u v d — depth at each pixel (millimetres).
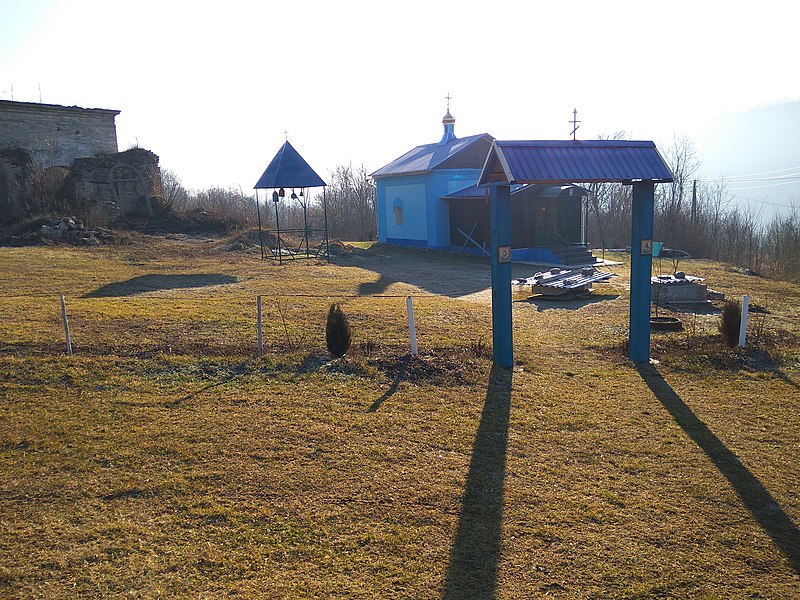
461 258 26391
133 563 5164
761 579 5176
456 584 5004
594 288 18500
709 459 7293
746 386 9719
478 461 7109
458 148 28812
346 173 50969
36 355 9953
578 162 9914
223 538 5547
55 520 5793
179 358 10047
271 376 9523
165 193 36719
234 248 25609
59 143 30984
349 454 7164
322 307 13906
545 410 8633
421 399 8859
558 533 5734
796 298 17484
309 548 5418
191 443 7348
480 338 11695
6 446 7258
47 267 19047
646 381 9938
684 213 35969
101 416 8062
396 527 5773
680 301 15969
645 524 5922
